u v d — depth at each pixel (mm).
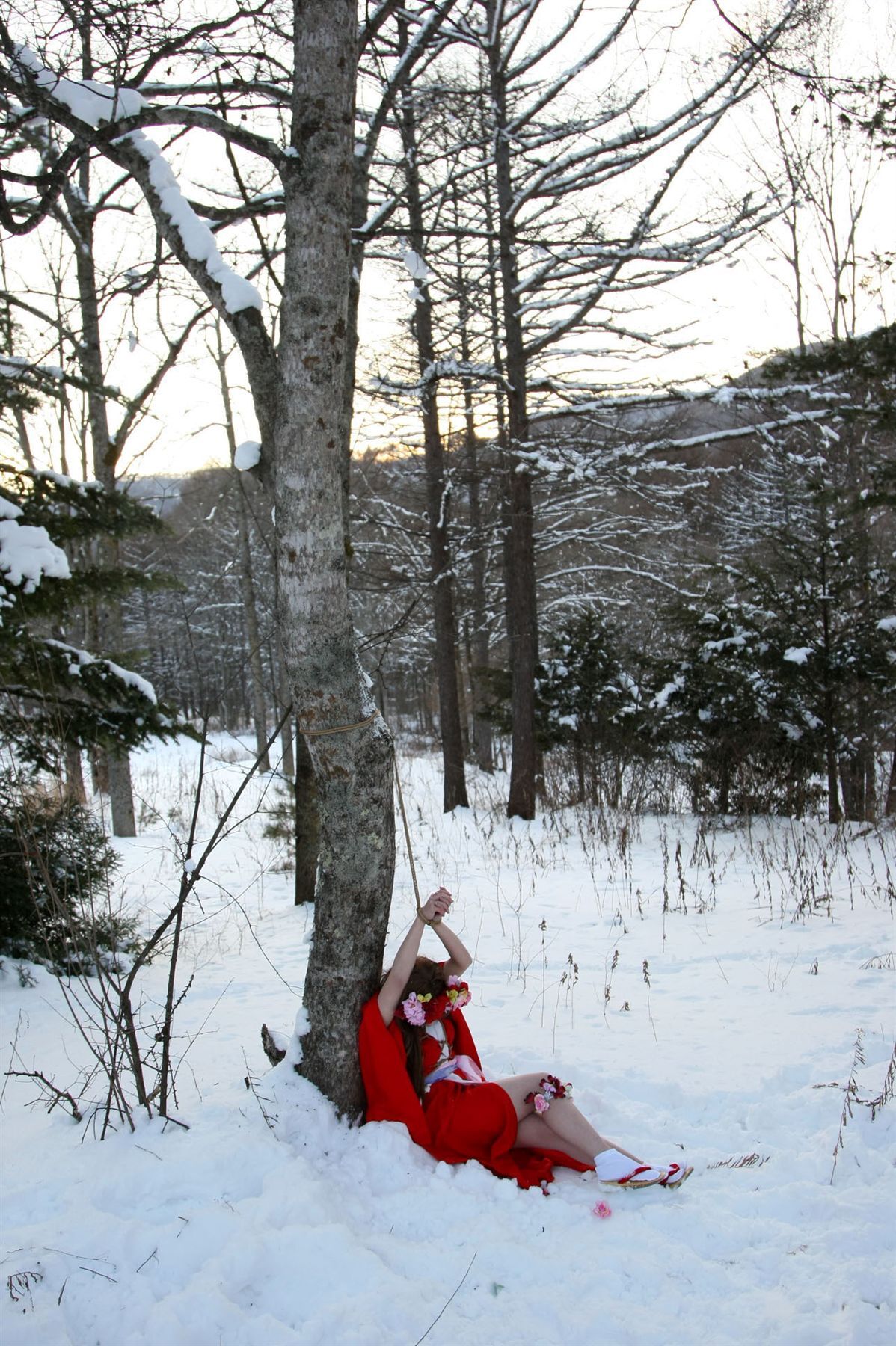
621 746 16031
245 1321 2840
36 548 7117
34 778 6938
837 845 10742
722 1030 5285
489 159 13977
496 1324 2869
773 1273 3107
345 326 3758
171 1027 5824
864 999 5617
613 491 16297
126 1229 3221
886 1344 2723
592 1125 4191
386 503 19938
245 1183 3484
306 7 3691
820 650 12984
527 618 15680
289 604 3809
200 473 23469
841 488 13156
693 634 14977
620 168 13195
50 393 8258
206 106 5734
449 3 7848
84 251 14008
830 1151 3775
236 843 14695
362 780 3908
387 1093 3887
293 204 3680
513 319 15078
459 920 8461
